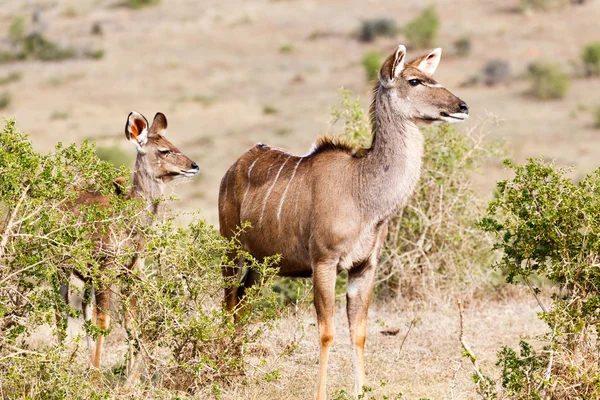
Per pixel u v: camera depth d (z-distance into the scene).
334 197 17.30
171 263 16.50
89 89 114.12
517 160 73.19
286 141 85.69
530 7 150.38
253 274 19.14
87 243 15.66
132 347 17.69
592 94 106.31
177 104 105.44
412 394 17.70
